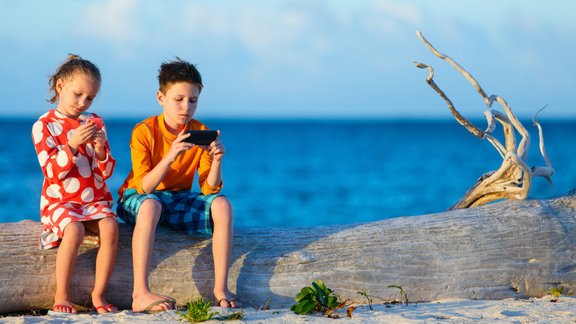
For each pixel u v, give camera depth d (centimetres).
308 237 466
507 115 511
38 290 420
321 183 2669
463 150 4931
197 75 439
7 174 2512
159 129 448
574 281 478
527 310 407
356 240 464
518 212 492
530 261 474
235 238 457
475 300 451
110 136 6656
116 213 453
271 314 397
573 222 489
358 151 4978
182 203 440
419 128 13288
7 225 437
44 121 420
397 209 1889
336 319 382
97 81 416
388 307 430
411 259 460
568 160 3391
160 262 432
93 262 427
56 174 405
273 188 2508
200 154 458
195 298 434
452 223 481
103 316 386
